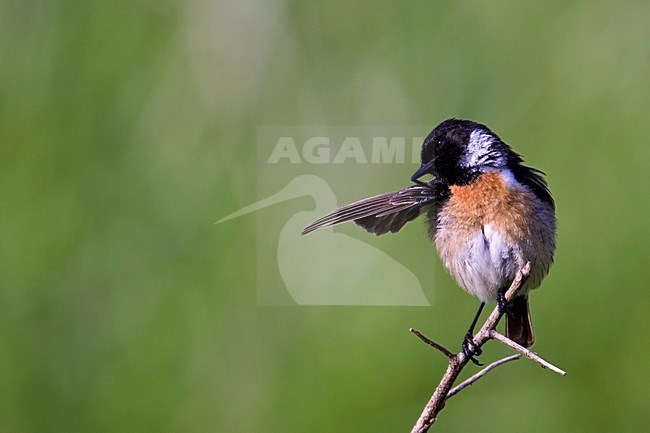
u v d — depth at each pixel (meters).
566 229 12.58
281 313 11.75
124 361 11.76
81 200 11.83
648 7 12.80
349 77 12.02
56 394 11.75
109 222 11.84
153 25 11.96
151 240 11.83
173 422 11.62
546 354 12.53
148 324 11.75
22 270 11.80
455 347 11.70
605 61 12.70
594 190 12.57
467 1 12.48
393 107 11.89
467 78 12.26
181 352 11.73
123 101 11.88
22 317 11.81
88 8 11.98
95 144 11.84
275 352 11.68
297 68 11.93
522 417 12.16
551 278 12.66
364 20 12.18
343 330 11.70
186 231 11.80
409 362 11.69
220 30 11.88
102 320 11.82
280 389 11.61
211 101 11.85
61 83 11.89
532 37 12.61
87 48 11.93
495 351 12.36
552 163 12.48
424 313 11.76
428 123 11.93
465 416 12.10
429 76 12.13
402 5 12.29
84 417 11.70
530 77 12.53
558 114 12.49
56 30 11.95
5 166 11.86
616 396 12.34
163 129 11.86
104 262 11.82
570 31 12.70
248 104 11.88
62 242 11.82
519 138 12.41
